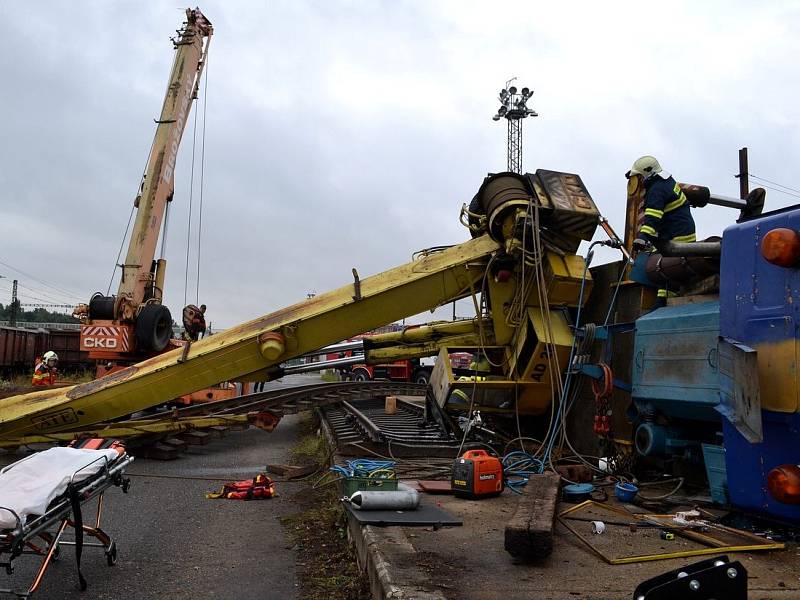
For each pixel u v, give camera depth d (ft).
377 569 12.85
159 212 50.03
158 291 50.55
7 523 11.85
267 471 31.89
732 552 13.43
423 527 16.07
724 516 15.93
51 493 13.20
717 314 17.65
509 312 29.45
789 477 12.43
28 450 35.01
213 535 20.01
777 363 13.33
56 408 31.50
